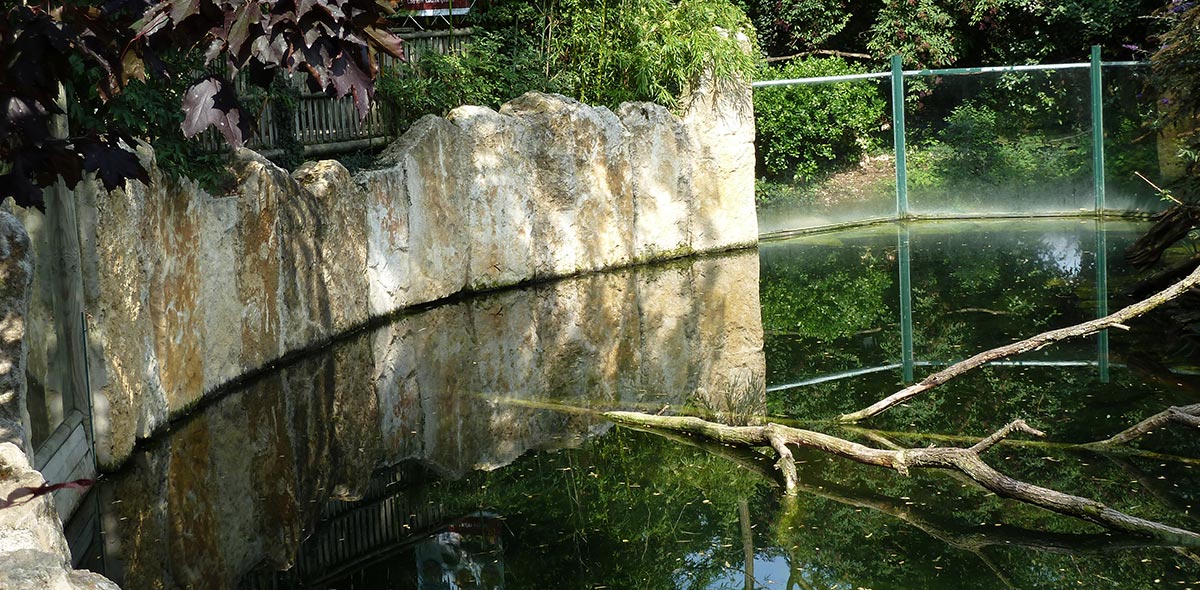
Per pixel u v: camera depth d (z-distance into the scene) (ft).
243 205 30.01
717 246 53.98
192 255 27.45
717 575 18.53
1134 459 23.80
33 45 10.62
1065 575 18.30
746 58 53.16
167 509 21.34
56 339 21.18
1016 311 38.60
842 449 23.89
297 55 9.23
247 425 26.55
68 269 21.83
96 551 19.26
